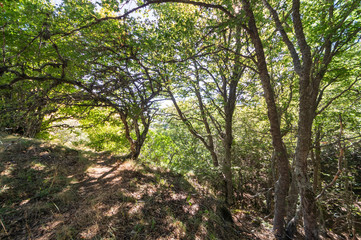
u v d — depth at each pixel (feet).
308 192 15.43
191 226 12.18
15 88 9.21
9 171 12.76
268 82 15.57
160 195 14.83
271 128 16.39
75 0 11.88
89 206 10.86
